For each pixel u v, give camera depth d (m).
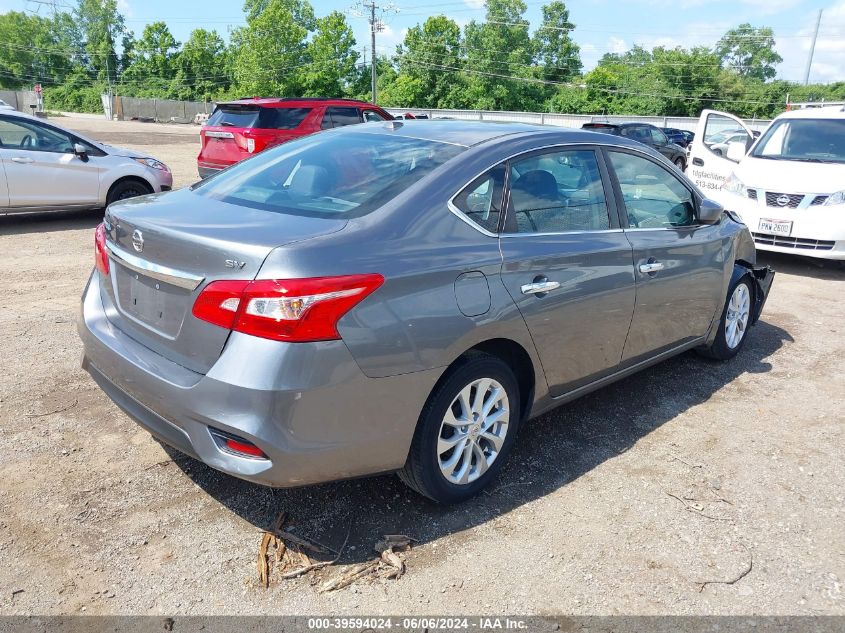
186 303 2.65
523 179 3.35
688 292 4.32
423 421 2.86
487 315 2.95
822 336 5.93
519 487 3.38
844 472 3.66
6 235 8.70
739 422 4.21
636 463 3.66
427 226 2.89
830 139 8.89
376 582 2.67
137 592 2.56
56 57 108.56
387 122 3.96
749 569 2.85
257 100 11.07
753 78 88.75
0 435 3.60
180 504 3.10
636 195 4.01
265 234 2.63
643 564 2.85
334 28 77.94
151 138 32.38
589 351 3.63
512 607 2.58
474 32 77.75
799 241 8.10
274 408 2.45
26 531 2.86
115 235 3.09
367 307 2.58
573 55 84.19
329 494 3.23
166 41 96.62
